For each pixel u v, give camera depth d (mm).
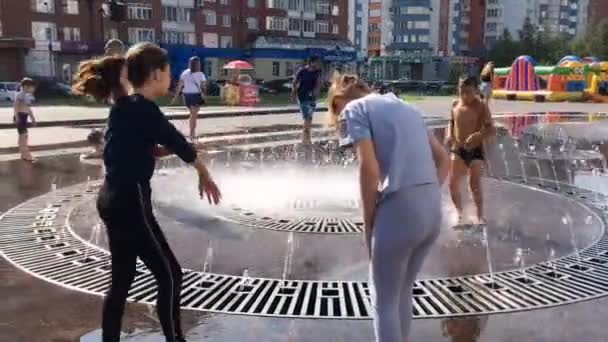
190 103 15289
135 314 4277
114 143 3510
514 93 42531
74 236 6266
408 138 3223
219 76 65938
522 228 6621
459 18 101562
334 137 16562
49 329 4023
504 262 5457
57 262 5438
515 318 4262
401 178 3176
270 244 5953
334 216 7059
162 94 3711
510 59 87000
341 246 5895
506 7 104312
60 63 56688
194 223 6738
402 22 98438
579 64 41219
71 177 9953
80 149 13672
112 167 3512
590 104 36781
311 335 3953
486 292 4742
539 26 104250
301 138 16344
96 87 3566
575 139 16391
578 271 5258
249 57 66312
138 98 3535
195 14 65062
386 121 3213
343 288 4805
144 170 3512
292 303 4504
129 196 3479
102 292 4723
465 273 5160
